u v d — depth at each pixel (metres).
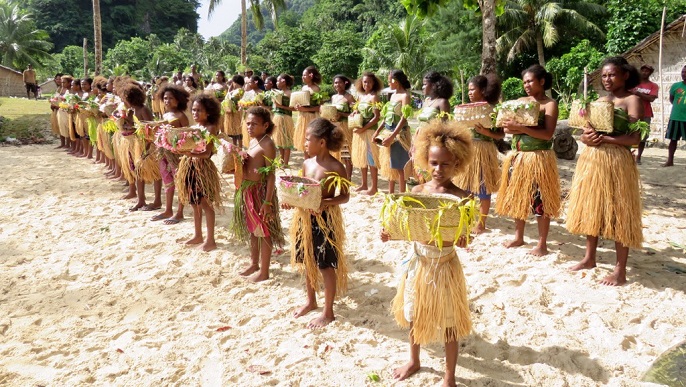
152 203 6.99
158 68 56.75
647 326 3.68
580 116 4.33
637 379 3.10
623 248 4.29
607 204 4.23
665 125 12.77
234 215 4.66
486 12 9.08
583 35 28.41
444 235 2.71
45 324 3.97
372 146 7.24
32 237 5.89
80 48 64.50
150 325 3.93
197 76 16.42
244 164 4.52
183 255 5.25
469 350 3.49
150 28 85.38
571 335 3.61
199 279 4.72
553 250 5.17
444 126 2.98
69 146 11.92
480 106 5.19
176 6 89.06
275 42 56.59
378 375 3.21
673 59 12.68
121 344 3.67
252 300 4.30
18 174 9.19
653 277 4.48
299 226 3.92
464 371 3.26
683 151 11.17
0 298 4.40
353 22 66.19
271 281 4.64
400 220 2.73
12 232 6.04
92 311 4.16
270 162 4.43
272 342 3.62
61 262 5.14
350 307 4.14
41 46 51.81
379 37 40.97
